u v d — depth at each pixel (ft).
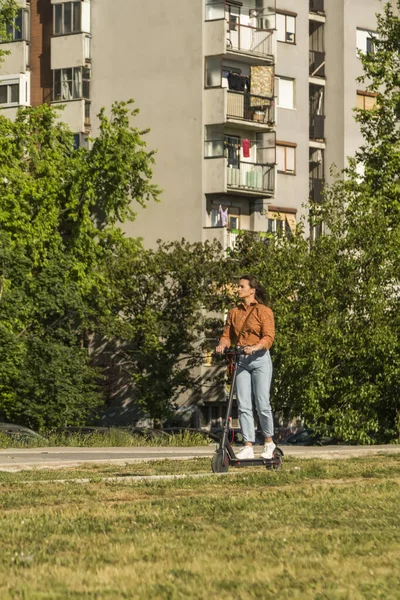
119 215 227.61
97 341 243.19
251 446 52.08
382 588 24.11
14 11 227.20
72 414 200.64
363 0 274.36
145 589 23.54
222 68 247.09
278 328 155.84
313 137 271.49
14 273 201.67
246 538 30.73
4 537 30.50
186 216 246.68
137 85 253.65
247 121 248.93
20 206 207.72
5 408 199.82
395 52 205.67
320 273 157.07
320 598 22.97
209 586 24.07
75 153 222.07
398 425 149.28
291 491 42.60
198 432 143.02
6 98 257.75
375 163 198.70
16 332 205.87
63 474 53.06
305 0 267.59
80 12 256.73
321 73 272.51
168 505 38.06
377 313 151.53
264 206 257.96
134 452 78.28
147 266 224.53
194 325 227.20
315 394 148.25
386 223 161.27
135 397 232.73
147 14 253.24
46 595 22.71
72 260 211.82
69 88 257.96
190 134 247.70
